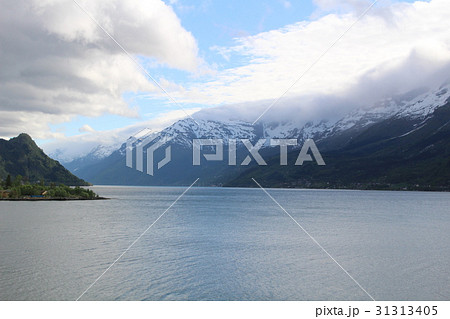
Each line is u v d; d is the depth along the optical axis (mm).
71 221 125875
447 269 60188
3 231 100812
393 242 85125
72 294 47219
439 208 187875
